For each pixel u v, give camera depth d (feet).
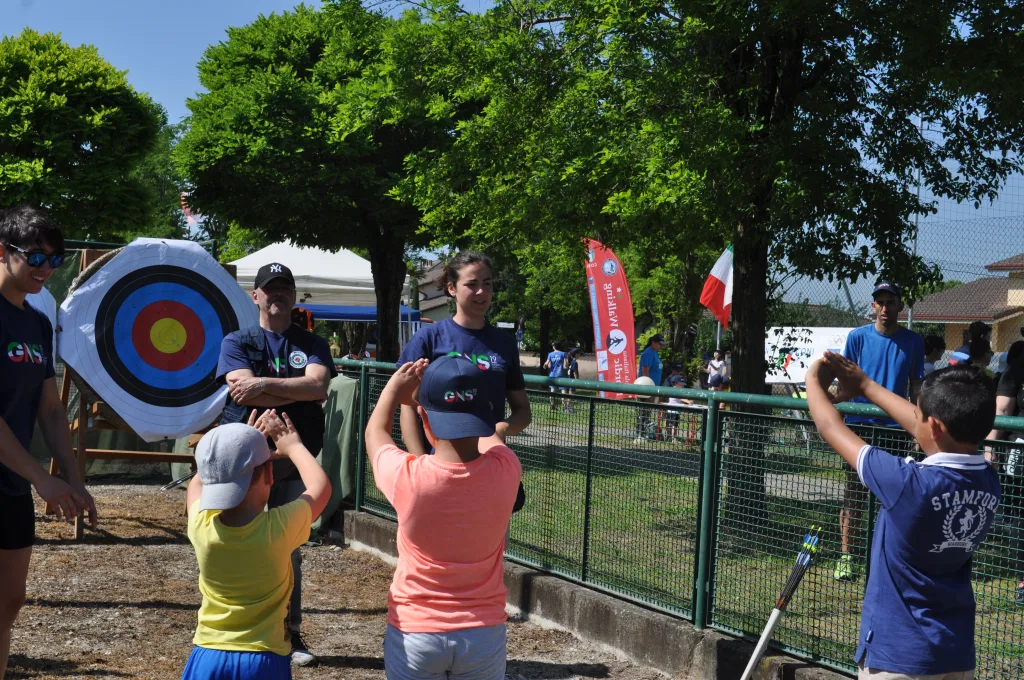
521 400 15.44
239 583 9.43
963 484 8.67
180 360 23.85
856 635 13.76
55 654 15.70
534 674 16.21
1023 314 28.99
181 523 26.35
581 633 18.17
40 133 57.47
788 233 26.18
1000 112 24.22
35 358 12.22
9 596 12.26
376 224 64.64
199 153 61.41
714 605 16.15
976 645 12.38
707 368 66.95
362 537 24.82
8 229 11.76
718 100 25.82
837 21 23.77
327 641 17.43
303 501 9.93
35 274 11.91
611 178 27.50
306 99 58.65
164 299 23.85
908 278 25.59
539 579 19.42
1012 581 11.96
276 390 15.51
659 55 26.21
